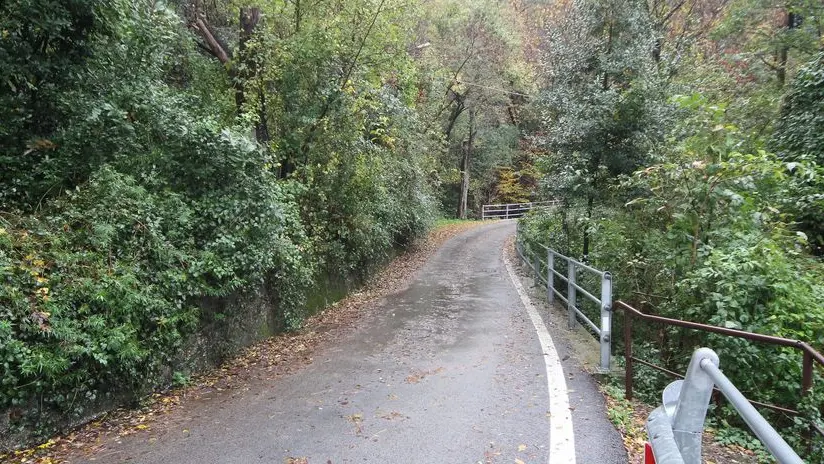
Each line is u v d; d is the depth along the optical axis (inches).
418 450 153.3
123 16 234.5
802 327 197.5
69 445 160.9
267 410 189.5
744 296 205.0
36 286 167.0
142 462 148.9
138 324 194.7
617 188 365.4
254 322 292.5
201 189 253.9
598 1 422.0
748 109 441.4
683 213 249.3
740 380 195.2
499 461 145.5
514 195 1644.9
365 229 473.4
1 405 151.3
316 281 393.1
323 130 382.9
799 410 156.9
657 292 272.2
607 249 322.3
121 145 236.8
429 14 882.1
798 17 577.0
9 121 213.0
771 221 256.8
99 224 199.2
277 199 270.1
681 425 68.7
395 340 292.0
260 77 369.1
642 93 385.1
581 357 250.8
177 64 374.6
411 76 517.7
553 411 181.6
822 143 335.0
